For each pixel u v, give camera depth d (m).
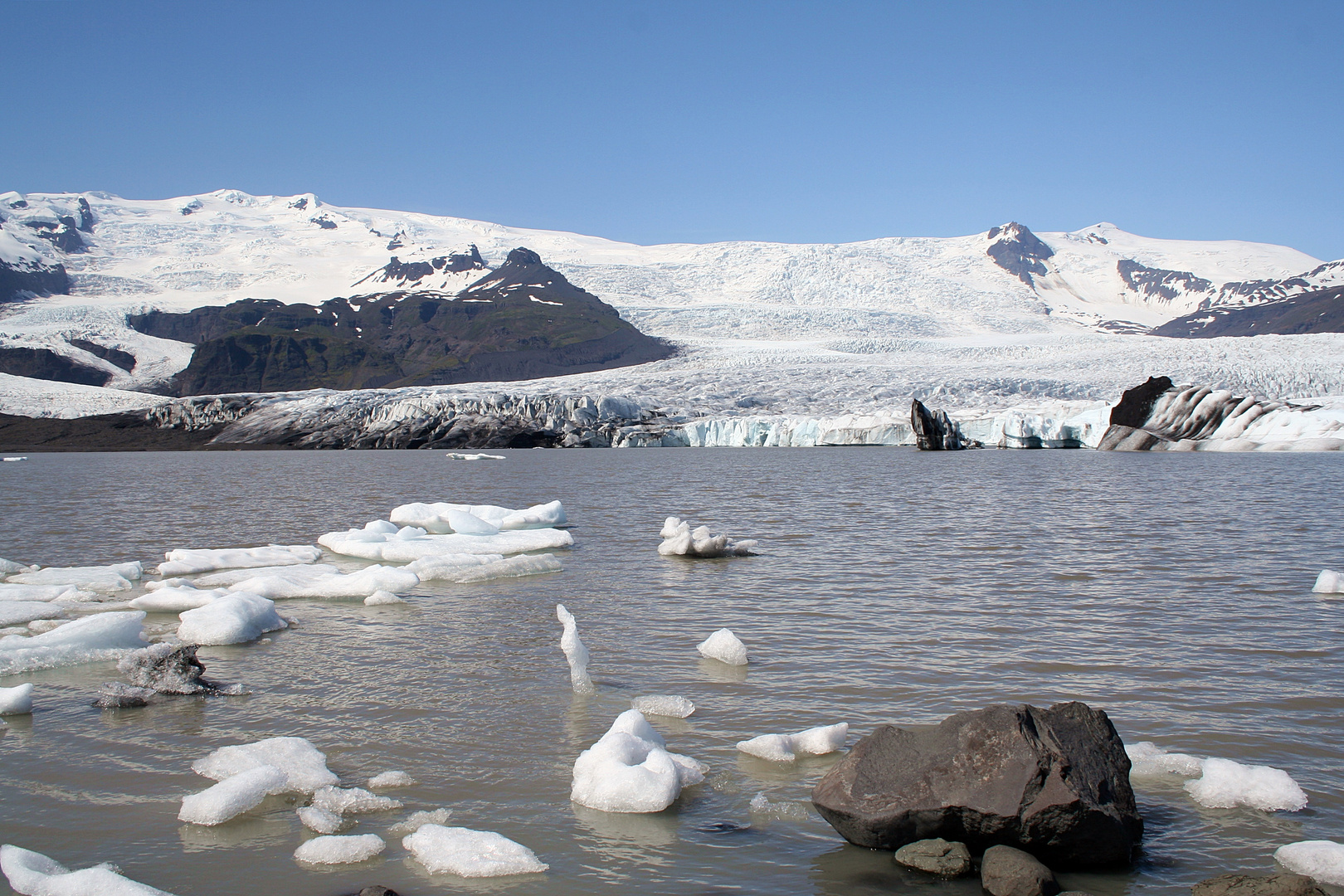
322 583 12.38
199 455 70.38
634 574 13.86
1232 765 5.87
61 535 19.58
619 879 4.83
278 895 4.69
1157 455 52.19
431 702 7.74
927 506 24.00
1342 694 7.68
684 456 60.22
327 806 5.70
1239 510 22.14
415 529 17.73
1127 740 6.65
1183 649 9.14
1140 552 15.59
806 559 15.08
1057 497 26.36
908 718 7.17
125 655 9.37
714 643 8.95
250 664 8.98
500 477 40.12
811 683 8.12
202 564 14.35
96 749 6.79
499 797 5.88
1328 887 4.62
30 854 4.99
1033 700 7.55
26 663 8.91
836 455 57.75
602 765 5.89
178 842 5.31
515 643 9.68
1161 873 4.83
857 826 5.11
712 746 6.69
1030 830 4.78
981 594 11.98
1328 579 11.98
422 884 4.79
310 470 47.22
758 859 5.03
